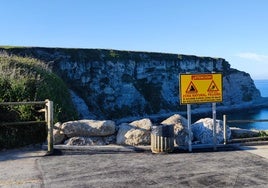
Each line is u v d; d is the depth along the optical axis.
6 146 12.99
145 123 13.21
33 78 16.73
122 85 123.94
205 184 8.50
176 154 11.84
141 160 10.99
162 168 9.98
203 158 11.19
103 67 119.25
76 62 111.56
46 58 104.19
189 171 9.64
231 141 13.34
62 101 18.89
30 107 14.32
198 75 12.38
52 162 10.77
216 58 158.62
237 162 10.62
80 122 13.28
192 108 141.12
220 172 9.52
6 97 14.95
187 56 149.75
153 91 134.50
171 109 137.00
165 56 143.12
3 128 13.44
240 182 8.63
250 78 169.38
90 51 118.81
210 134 13.46
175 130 13.08
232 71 162.62
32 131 13.89
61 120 16.95
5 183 8.63
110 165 10.36
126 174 9.39
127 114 122.38
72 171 9.71
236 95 157.88
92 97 114.00
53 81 19.67
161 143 11.89
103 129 13.15
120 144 12.98
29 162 10.81
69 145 12.64
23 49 97.75
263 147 12.91
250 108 153.00
